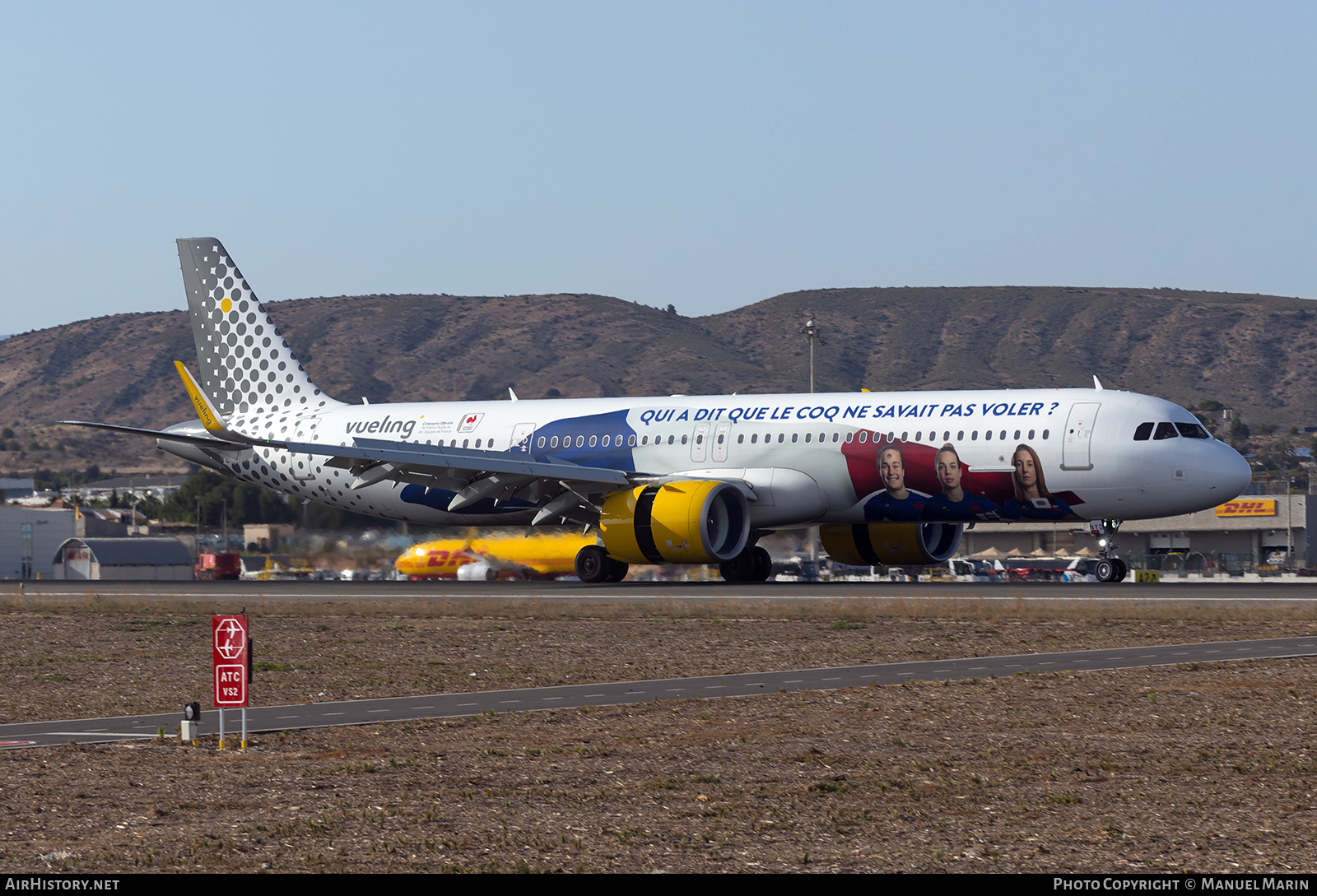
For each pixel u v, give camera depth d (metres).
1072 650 97.31
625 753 59.91
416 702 78.44
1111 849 42.25
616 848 42.97
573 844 43.50
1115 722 66.00
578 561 178.25
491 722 69.81
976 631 110.94
